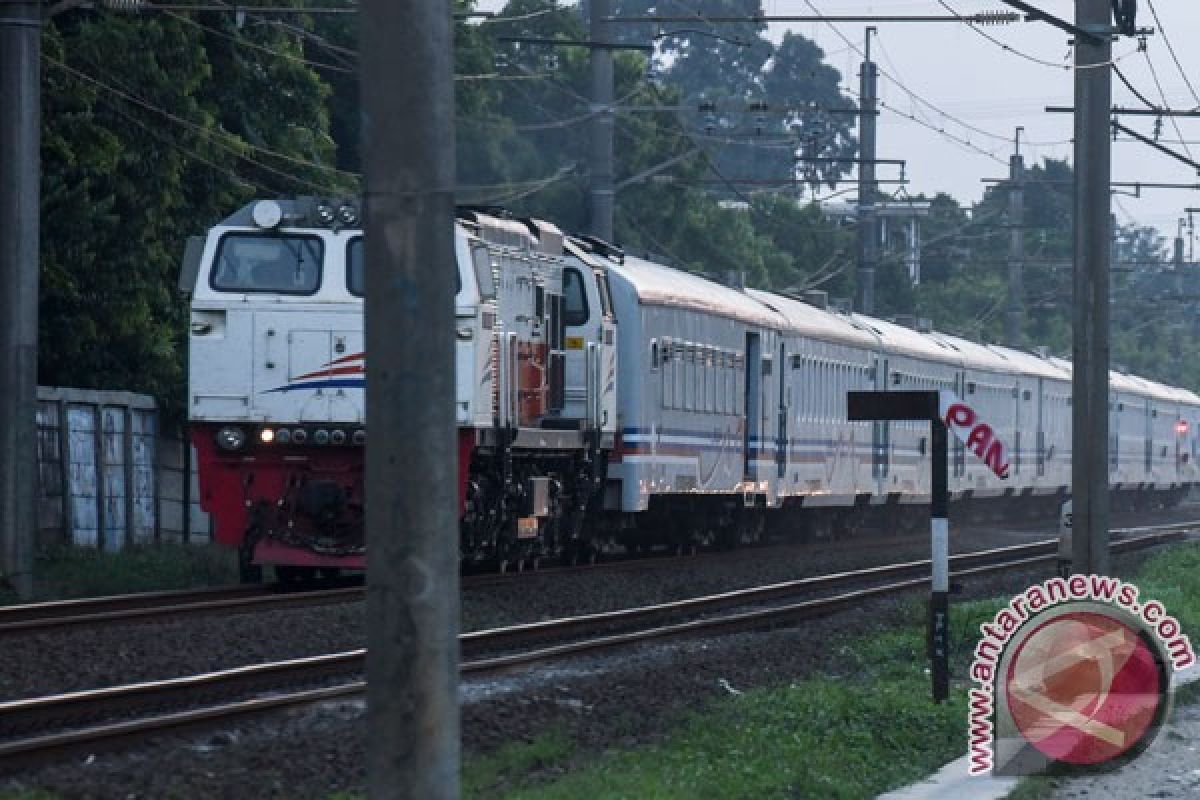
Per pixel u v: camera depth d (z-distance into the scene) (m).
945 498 58.66
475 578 90.06
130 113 118.00
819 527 153.88
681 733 51.56
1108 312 91.31
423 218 28.39
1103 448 91.19
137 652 62.12
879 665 70.38
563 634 75.38
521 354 93.62
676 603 85.94
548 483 98.12
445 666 28.75
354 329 84.38
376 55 28.36
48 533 100.12
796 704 56.25
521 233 95.44
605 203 126.25
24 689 55.03
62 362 118.88
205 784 41.75
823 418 146.00
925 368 172.75
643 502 109.50
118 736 45.81
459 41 188.25
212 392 84.94
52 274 112.06
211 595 82.00
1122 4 92.75
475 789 42.50
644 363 109.31
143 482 113.38
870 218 189.38
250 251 85.50
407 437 28.48
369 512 28.75
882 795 44.91
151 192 119.31
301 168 137.38
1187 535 171.88
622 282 108.62
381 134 28.38
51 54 110.88
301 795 41.81
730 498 128.62
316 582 88.06
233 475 85.31
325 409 84.25
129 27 117.31
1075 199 91.50
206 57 128.12
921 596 95.94
